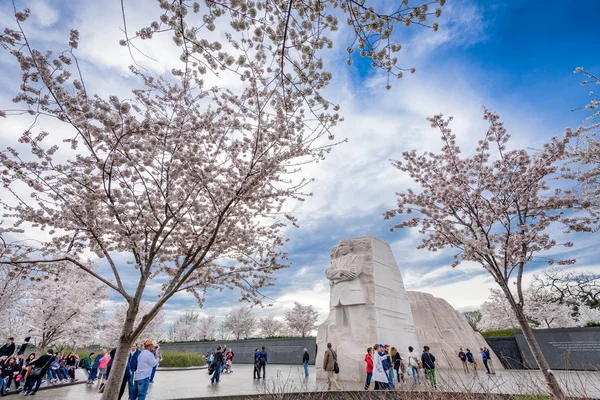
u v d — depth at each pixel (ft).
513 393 18.34
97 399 31.65
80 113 16.28
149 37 13.51
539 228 25.88
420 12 10.93
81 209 19.03
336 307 46.62
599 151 29.14
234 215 23.43
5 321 59.62
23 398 32.01
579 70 29.89
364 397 25.40
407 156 31.68
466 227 28.14
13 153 17.78
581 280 80.18
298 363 91.45
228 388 36.83
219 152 23.71
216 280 24.11
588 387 19.02
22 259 20.29
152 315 19.07
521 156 26.71
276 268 25.11
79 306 68.03
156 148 20.24
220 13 11.90
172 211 21.09
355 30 11.74
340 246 50.21
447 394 18.83
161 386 39.93
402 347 45.80
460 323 71.82
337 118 19.26
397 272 52.90
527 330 23.02
